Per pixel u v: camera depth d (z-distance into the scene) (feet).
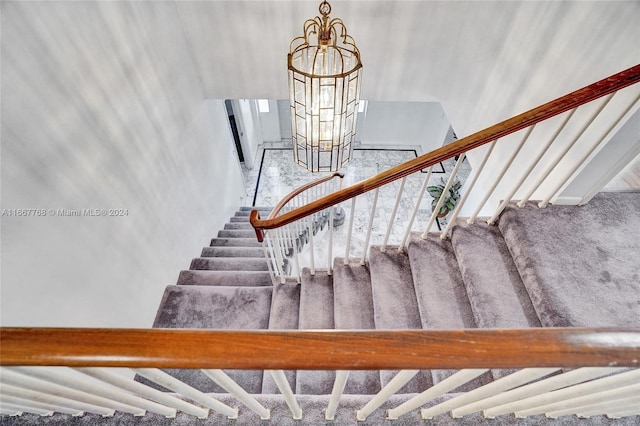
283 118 23.93
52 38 4.99
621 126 5.91
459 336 2.09
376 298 6.91
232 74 11.62
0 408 3.54
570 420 4.10
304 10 9.85
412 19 10.12
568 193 7.19
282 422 4.10
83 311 5.67
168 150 9.22
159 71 8.57
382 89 12.30
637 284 5.92
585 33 6.66
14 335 2.01
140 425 4.15
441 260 7.09
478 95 10.69
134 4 7.33
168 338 2.07
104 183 6.27
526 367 2.02
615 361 1.99
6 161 4.24
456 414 4.00
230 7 9.78
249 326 8.37
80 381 2.71
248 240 13.55
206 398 3.31
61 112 5.17
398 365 2.03
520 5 8.47
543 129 8.21
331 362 2.03
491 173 11.08
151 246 8.26
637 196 7.47
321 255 16.93
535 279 6.02
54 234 5.03
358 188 5.60
